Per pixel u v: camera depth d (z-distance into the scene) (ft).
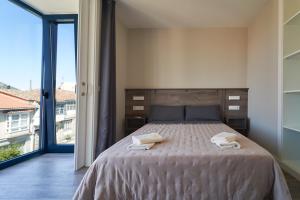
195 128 9.84
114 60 10.57
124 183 5.08
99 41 9.89
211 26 13.82
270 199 5.03
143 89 14.07
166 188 5.02
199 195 4.98
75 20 11.81
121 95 13.48
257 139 11.85
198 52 14.11
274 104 9.63
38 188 7.13
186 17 12.32
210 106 13.32
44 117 12.09
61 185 7.38
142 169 5.12
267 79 10.46
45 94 12.00
